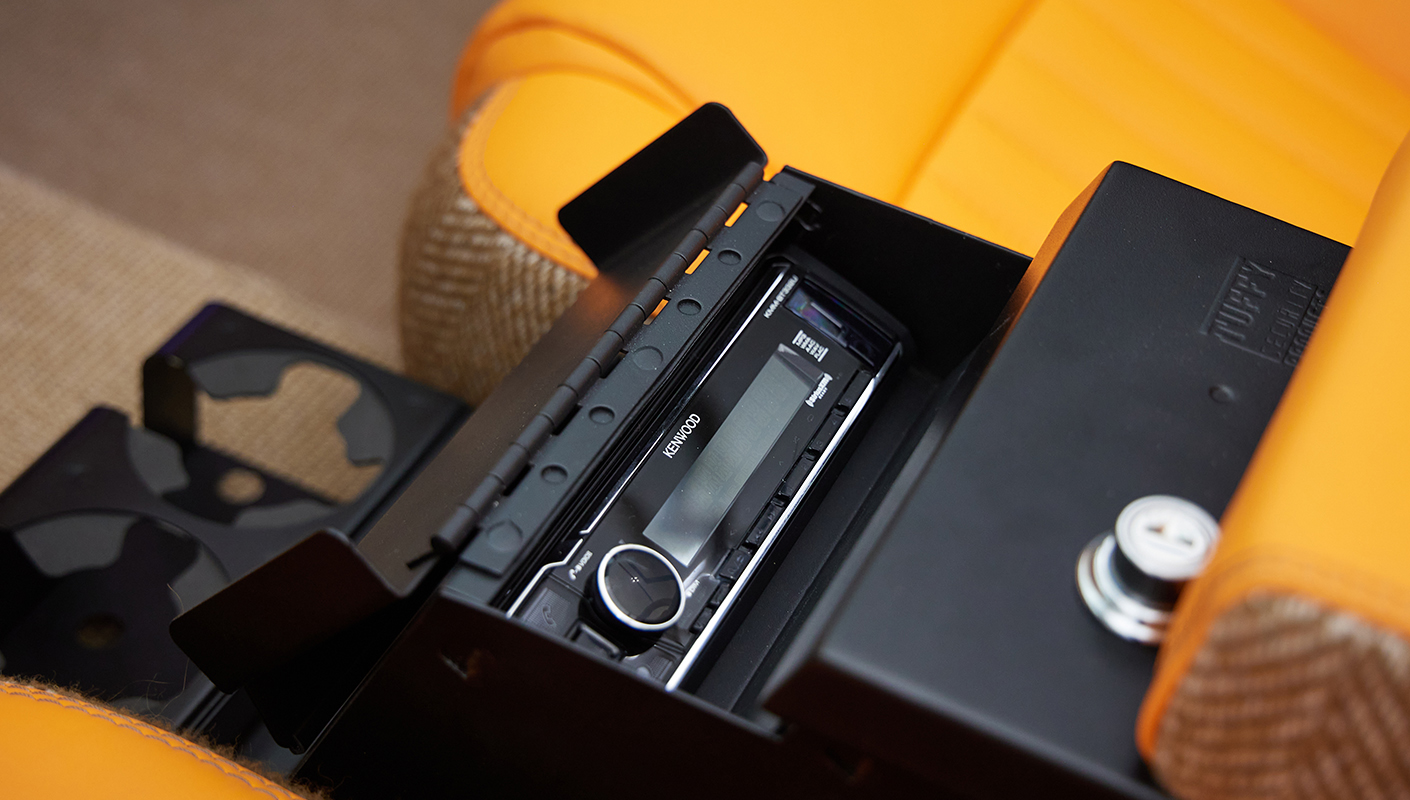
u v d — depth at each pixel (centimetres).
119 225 138
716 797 46
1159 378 46
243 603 43
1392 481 32
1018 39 92
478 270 86
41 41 156
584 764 47
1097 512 41
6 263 131
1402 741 28
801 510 56
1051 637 38
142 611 84
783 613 55
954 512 41
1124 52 93
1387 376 36
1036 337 47
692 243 57
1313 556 30
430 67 169
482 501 46
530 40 91
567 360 55
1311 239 52
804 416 58
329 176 150
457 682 45
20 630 82
